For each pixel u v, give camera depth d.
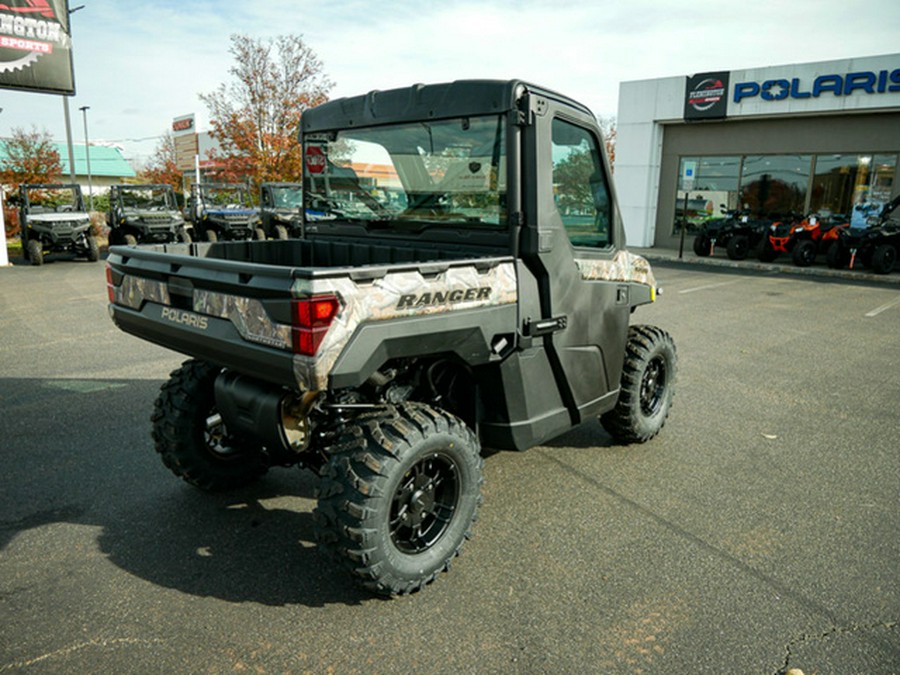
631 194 19.89
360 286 2.40
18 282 12.38
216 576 2.95
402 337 2.56
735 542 3.29
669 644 2.52
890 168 15.59
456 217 3.29
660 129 19.23
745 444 4.60
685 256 17.50
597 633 2.58
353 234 3.84
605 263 3.64
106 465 4.12
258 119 21.67
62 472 4.00
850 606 2.77
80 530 3.33
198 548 3.18
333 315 2.33
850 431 4.87
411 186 3.45
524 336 3.12
